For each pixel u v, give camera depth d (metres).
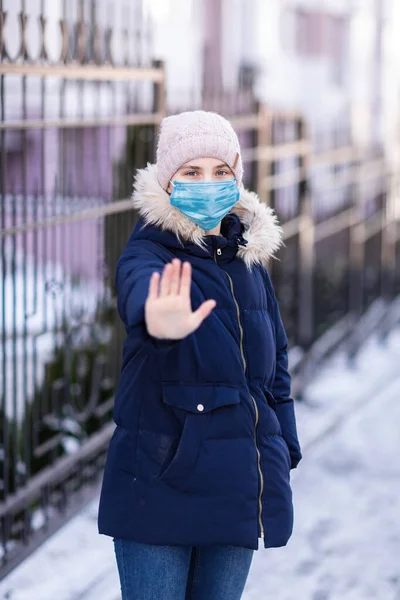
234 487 2.88
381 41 17.36
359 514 6.08
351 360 9.77
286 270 8.87
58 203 6.36
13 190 4.66
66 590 4.71
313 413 8.11
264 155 7.56
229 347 2.92
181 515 2.86
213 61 12.30
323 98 14.94
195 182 2.98
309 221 8.64
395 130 16.19
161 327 2.52
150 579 2.94
